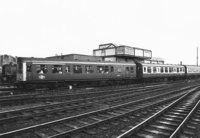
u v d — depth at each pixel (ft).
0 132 18.63
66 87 58.95
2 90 51.90
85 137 17.31
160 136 17.43
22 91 49.78
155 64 89.40
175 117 23.71
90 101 36.52
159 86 68.33
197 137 17.29
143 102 35.58
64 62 54.44
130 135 17.29
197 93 49.01
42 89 54.70
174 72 102.89
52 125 20.26
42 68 49.90
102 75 64.95
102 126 20.45
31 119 23.53
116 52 113.91
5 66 81.05
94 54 126.82
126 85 73.51
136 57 124.36
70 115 25.85
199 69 136.36
